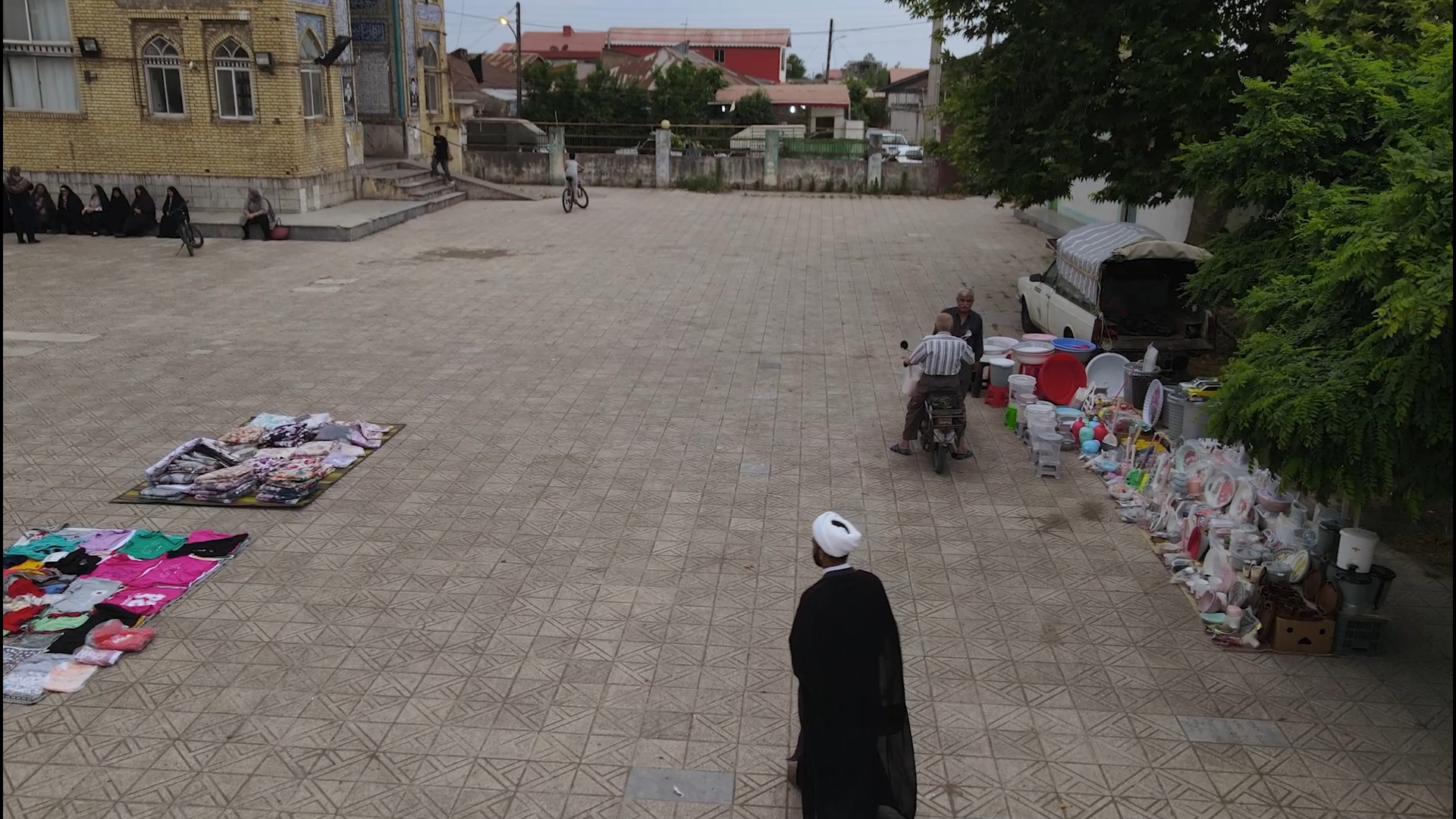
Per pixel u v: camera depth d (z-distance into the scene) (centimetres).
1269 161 786
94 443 947
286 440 941
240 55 2139
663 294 1628
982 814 488
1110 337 1140
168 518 793
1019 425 1010
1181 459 827
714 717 559
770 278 1781
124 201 2072
